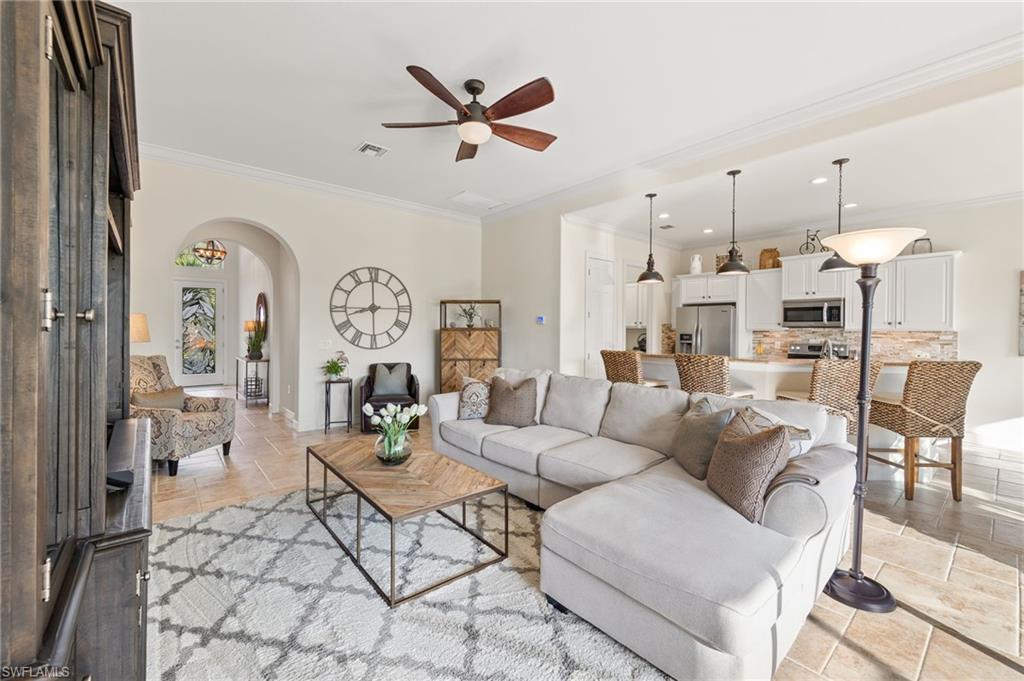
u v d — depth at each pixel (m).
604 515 1.85
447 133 3.59
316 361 5.03
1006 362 4.50
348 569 2.22
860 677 1.57
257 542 2.49
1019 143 3.27
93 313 1.02
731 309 6.45
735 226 5.93
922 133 3.09
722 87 2.88
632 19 2.26
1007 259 4.50
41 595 0.66
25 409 0.60
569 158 4.09
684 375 3.67
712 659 1.39
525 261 5.73
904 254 5.16
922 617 1.90
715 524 1.76
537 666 1.60
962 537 2.62
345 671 1.57
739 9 2.19
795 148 3.32
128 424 1.86
